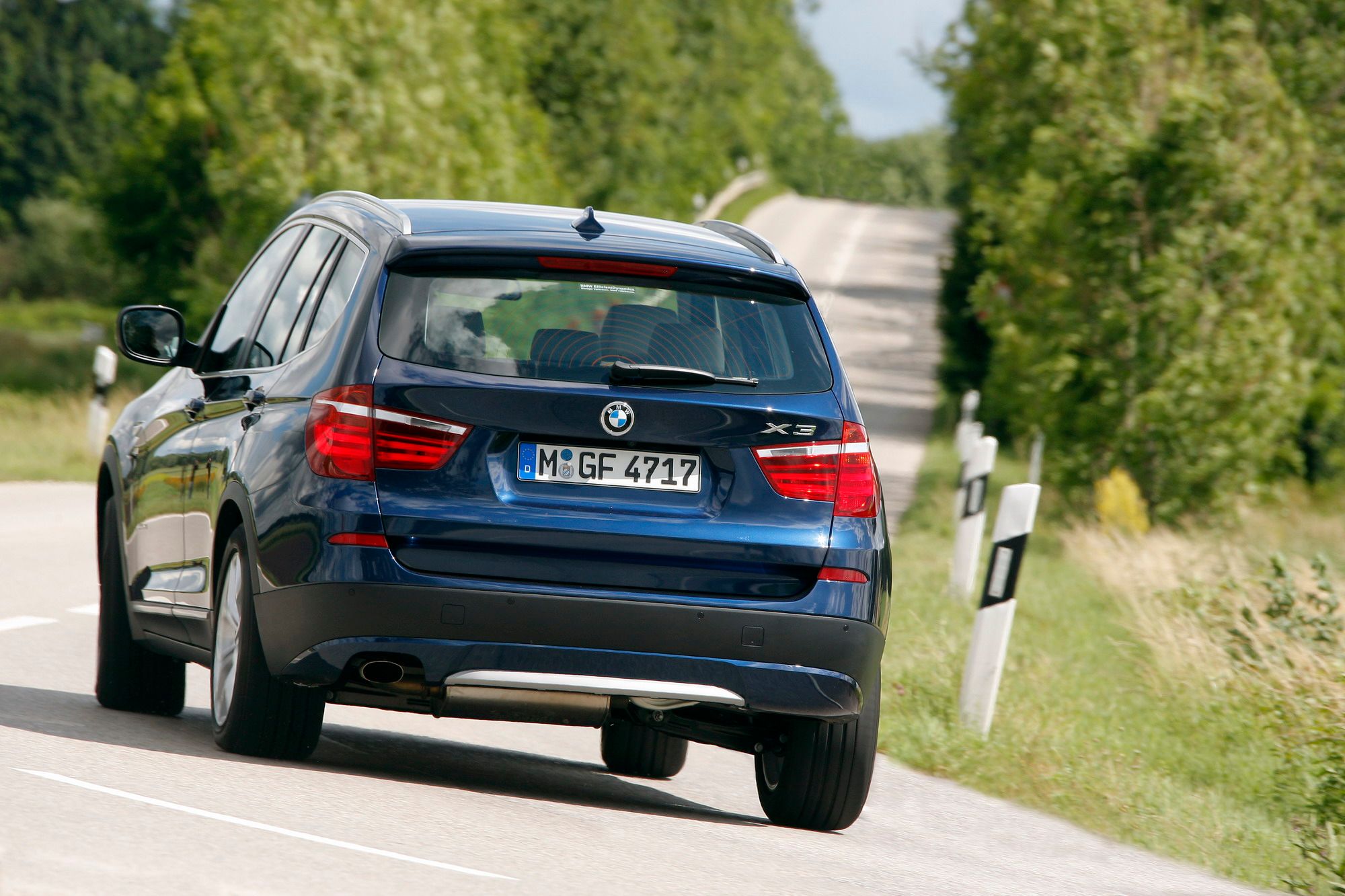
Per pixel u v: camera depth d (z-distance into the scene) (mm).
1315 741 27156
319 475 17500
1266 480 72062
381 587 17172
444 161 90375
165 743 20031
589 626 17422
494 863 15273
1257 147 70250
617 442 17656
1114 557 54406
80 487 59125
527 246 18109
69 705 23219
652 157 174875
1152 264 68875
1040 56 75188
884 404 124938
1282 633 35344
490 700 17672
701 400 17859
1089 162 70688
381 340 17625
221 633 19562
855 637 18234
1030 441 79000
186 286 108750
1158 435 69375
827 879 16891
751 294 18797
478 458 17406
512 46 110625
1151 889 18844
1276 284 69625
